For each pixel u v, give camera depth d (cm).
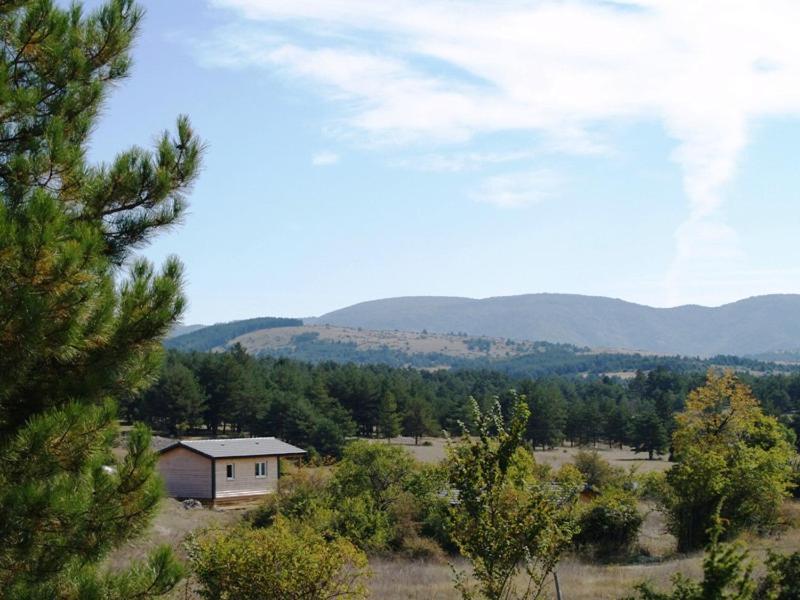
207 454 4862
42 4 925
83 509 761
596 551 2973
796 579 1253
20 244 733
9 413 841
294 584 1332
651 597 1040
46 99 953
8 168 870
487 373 16725
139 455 827
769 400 9581
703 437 4134
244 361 10206
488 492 1087
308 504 3147
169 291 888
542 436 10325
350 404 10119
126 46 1048
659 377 14612
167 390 8106
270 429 8531
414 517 3045
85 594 789
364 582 1991
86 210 949
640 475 4312
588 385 16425
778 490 3130
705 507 3069
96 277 810
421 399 10275
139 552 1280
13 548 752
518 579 2030
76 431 775
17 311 738
